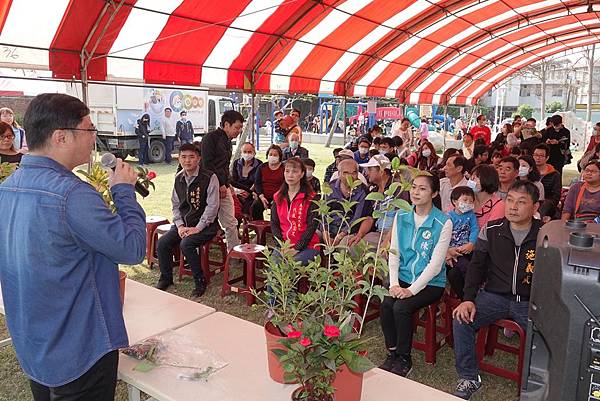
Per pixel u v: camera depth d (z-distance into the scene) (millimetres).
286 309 1585
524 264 2715
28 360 1455
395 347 3062
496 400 2762
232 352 1841
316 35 8188
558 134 9961
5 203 1417
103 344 1473
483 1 9422
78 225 1350
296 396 1385
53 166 1408
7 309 1471
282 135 9062
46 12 4715
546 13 11516
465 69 15469
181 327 2068
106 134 13930
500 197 4148
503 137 9688
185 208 4402
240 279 4523
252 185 6324
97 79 5629
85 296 1434
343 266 1525
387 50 10391
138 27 5648
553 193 5301
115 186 1559
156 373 1681
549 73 38562
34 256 1353
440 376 3031
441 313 3770
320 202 1745
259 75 8305
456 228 3590
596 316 1052
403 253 3049
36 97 1416
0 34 4688
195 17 6004
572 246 1153
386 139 7176
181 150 4289
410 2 8297
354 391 1413
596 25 13891
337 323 1396
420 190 2902
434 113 27734
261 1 6238
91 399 1498
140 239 1507
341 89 11039
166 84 6625
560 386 1120
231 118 4746
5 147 4605
